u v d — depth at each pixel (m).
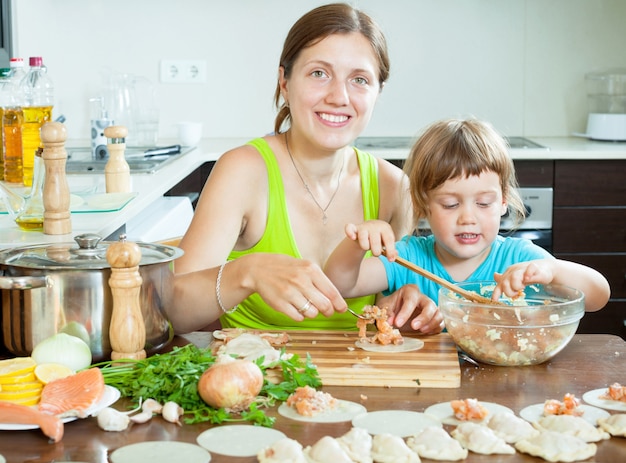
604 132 3.67
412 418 1.07
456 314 1.27
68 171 2.78
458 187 1.71
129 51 3.91
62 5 3.86
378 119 3.95
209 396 1.07
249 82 3.94
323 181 1.84
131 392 1.14
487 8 3.87
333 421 1.06
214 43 3.91
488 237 1.75
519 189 3.34
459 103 3.94
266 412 1.09
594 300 1.54
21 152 2.32
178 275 1.47
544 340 1.24
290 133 1.86
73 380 1.11
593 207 3.37
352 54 1.65
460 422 1.05
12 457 0.97
